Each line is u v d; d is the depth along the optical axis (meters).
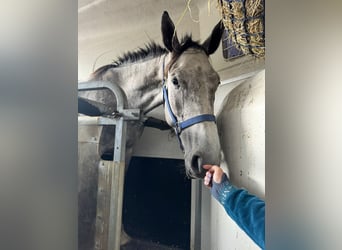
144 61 0.75
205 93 0.72
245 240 0.70
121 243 0.77
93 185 0.77
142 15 0.74
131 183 0.77
